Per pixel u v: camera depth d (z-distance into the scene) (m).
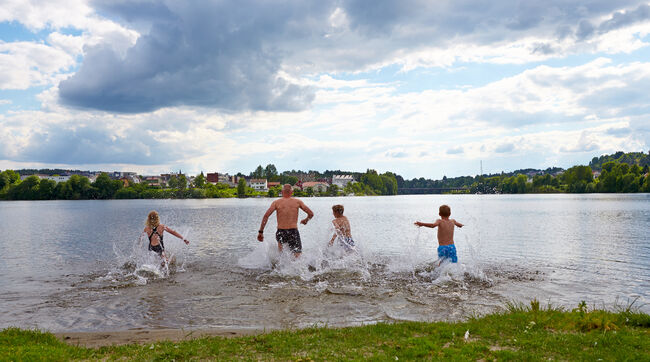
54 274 10.91
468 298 8.12
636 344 4.97
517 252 14.22
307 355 4.85
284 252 11.79
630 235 19.34
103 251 15.70
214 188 164.38
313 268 11.06
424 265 11.46
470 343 5.14
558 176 171.50
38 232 24.06
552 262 12.15
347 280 9.72
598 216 33.50
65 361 4.81
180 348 5.20
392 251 14.80
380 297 8.23
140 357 4.92
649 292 8.55
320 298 8.21
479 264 11.82
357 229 24.55
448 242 10.34
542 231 21.72
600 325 5.73
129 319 7.00
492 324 5.96
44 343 5.50
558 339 5.23
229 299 8.19
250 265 11.82
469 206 59.78
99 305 7.85
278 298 8.23
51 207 72.75
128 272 11.09
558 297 8.18
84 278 10.34
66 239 20.14
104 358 4.97
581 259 12.69
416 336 5.58
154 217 11.85
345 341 5.34
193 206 74.12
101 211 54.50
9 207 74.06
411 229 24.61
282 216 11.74
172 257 13.27
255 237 19.75
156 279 10.10
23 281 10.04
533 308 6.67
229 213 46.53
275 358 4.80
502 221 29.27
